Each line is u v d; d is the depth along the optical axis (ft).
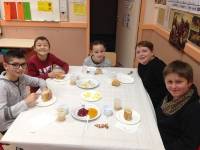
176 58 8.00
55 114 4.64
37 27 11.18
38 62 7.45
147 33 11.01
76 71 7.18
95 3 17.83
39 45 7.29
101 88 5.94
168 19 8.80
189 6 6.84
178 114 4.40
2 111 4.70
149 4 10.46
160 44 9.85
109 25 18.56
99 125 4.29
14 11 10.78
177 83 4.42
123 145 3.79
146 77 6.94
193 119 4.04
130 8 11.63
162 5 9.48
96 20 18.34
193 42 6.61
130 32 11.72
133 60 11.39
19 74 5.37
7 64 5.22
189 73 4.39
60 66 7.50
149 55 6.88
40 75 7.01
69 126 4.26
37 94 5.47
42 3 10.64
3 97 5.05
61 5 10.70
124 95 5.58
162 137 4.64
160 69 6.81
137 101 5.30
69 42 11.56
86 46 11.52
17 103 5.15
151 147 3.77
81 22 11.08
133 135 4.06
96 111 4.74
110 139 3.92
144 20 10.76
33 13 10.84
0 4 10.67
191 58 6.76
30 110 4.77
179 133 4.46
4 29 11.22
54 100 5.18
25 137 3.92
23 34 11.32
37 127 4.20
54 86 5.98
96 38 18.16
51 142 3.80
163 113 4.85
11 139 3.86
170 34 8.40
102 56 7.89
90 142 3.83
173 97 4.79
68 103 5.10
